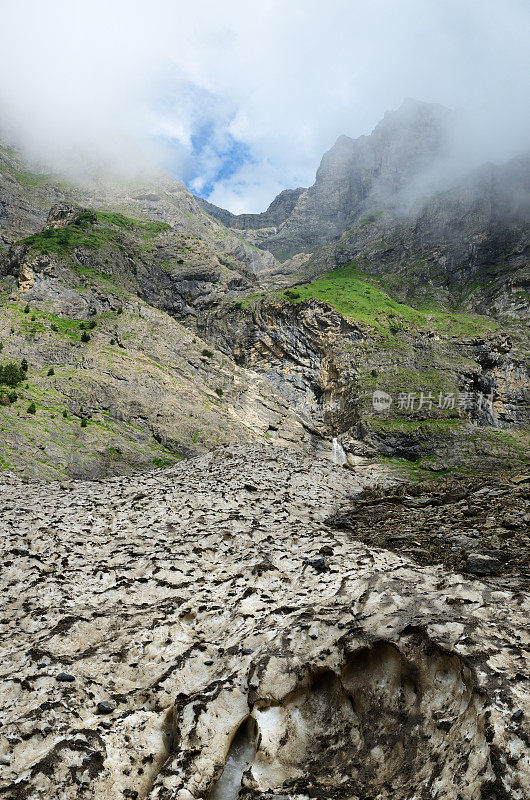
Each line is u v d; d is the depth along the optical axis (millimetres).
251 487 30906
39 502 27312
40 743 7320
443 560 17656
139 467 67938
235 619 11055
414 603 9641
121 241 130875
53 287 102875
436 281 173875
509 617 8750
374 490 39625
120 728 7883
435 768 6469
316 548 16359
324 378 110250
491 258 170375
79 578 15273
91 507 25375
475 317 137500
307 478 41281
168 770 7094
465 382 107188
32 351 84812
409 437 86000
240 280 141000
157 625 11117
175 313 126375
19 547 18172
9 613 12797
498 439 86188
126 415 77062
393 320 121188
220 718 7875
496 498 26922
